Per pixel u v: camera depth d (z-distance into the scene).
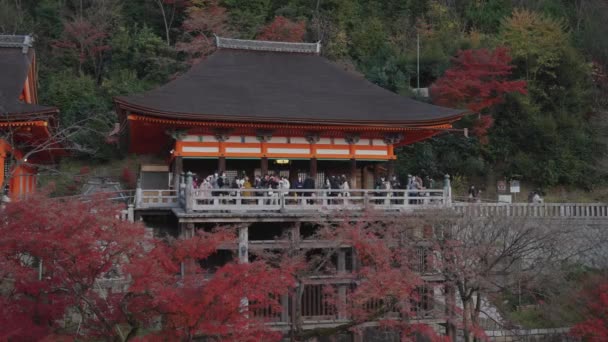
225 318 13.97
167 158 37.34
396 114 27.61
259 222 23.16
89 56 52.00
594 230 29.19
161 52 51.06
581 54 53.44
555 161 45.03
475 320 20.50
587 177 45.12
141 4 57.28
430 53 51.72
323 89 29.97
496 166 45.12
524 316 25.75
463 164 43.44
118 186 38.28
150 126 25.92
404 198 23.45
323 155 27.70
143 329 17.69
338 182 26.08
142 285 13.66
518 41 49.31
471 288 20.42
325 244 21.91
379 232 20.72
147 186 36.97
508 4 62.56
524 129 45.47
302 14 56.12
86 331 15.68
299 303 18.75
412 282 17.66
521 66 49.31
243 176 28.36
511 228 23.39
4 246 13.35
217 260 24.89
